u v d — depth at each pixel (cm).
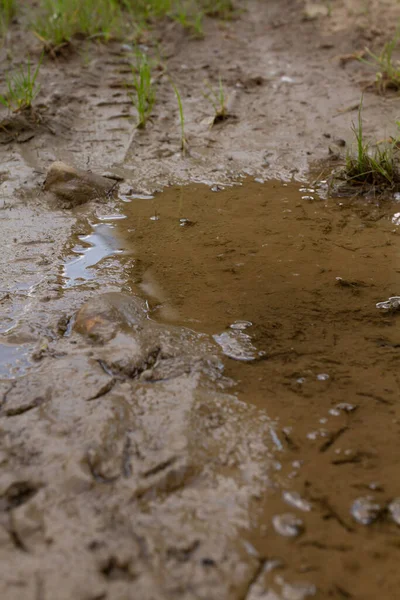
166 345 102
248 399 97
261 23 235
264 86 179
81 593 80
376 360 102
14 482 88
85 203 134
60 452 90
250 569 83
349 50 200
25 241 123
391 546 85
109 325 104
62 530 84
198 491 88
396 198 136
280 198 136
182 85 180
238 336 105
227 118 161
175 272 117
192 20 230
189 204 134
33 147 150
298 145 151
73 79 178
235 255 120
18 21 215
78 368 99
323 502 88
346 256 120
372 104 163
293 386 98
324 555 84
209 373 99
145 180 141
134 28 217
